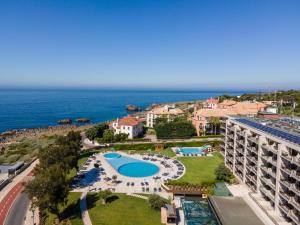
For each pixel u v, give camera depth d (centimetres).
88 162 10681
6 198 7606
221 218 5956
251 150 7656
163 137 14400
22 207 7050
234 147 9038
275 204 6156
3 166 9731
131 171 9750
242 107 16850
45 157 7781
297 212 5512
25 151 13025
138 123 15688
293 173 5475
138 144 12744
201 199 7569
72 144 9131
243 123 8569
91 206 6869
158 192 7838
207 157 11362
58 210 6309
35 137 17562
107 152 12212
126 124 14775
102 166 10238
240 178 8512
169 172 9512
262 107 16862
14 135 19075
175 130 14312
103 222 6084
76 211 6612
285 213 5744
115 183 8462
